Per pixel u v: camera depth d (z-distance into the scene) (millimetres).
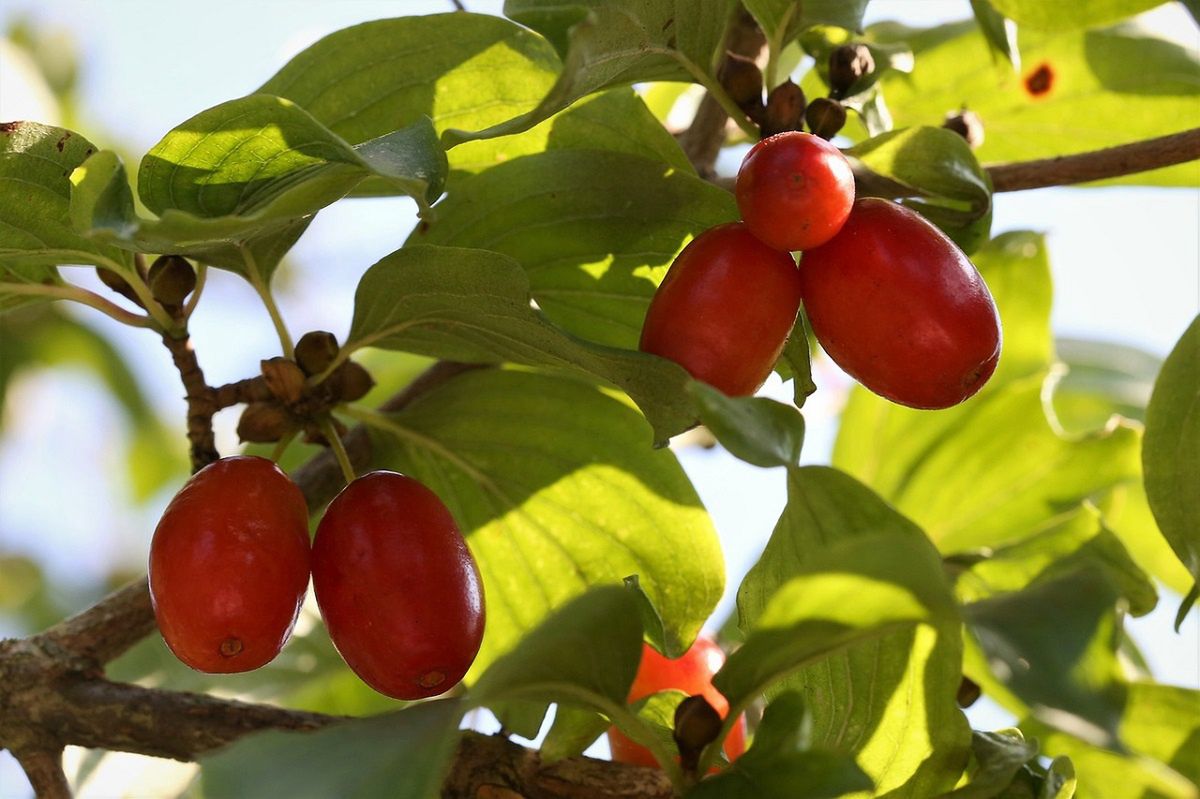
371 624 354
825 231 348
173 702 376
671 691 361
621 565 389
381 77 374
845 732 356
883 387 354
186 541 354
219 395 379
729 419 332
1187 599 365
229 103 346
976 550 403
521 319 354
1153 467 368
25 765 376
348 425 425
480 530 392
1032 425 424
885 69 393
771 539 351
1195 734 372
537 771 364
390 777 328
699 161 411
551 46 363
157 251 355
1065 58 421
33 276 375
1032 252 430
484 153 378
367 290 365
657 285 378
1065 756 354
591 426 388
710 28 368
